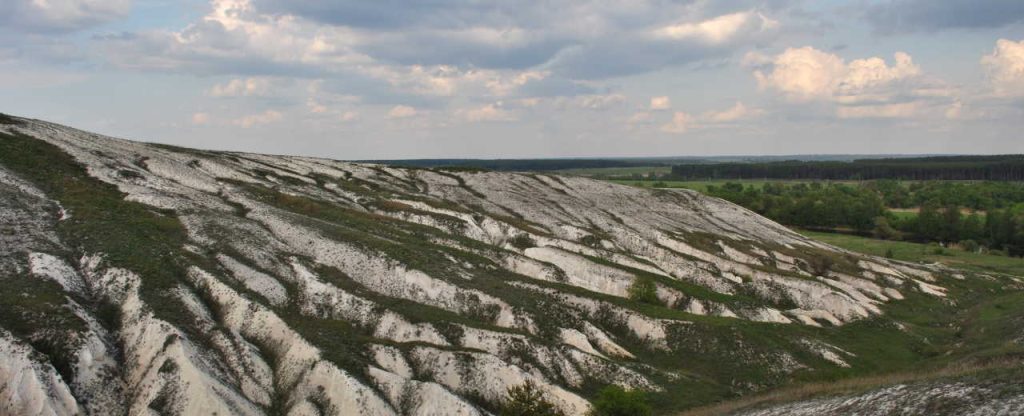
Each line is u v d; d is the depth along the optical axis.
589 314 58.09
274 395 40.12
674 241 91.12
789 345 55.41
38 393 34.47
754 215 127.31
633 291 65.19
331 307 50.47
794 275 79.00
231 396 37.66
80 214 54.16
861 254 109.88
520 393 37.34
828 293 72.69
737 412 36.66
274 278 51.69
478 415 39.00
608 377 46.59
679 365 52.44
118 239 50.69
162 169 74.38
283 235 60.66
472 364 43.53
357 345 43.97
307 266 54.81
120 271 45.75
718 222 114.75
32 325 38.00
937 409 26.34
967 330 66.69
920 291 85.75
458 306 54.62
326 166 105.00
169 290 44.94
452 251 65.94
